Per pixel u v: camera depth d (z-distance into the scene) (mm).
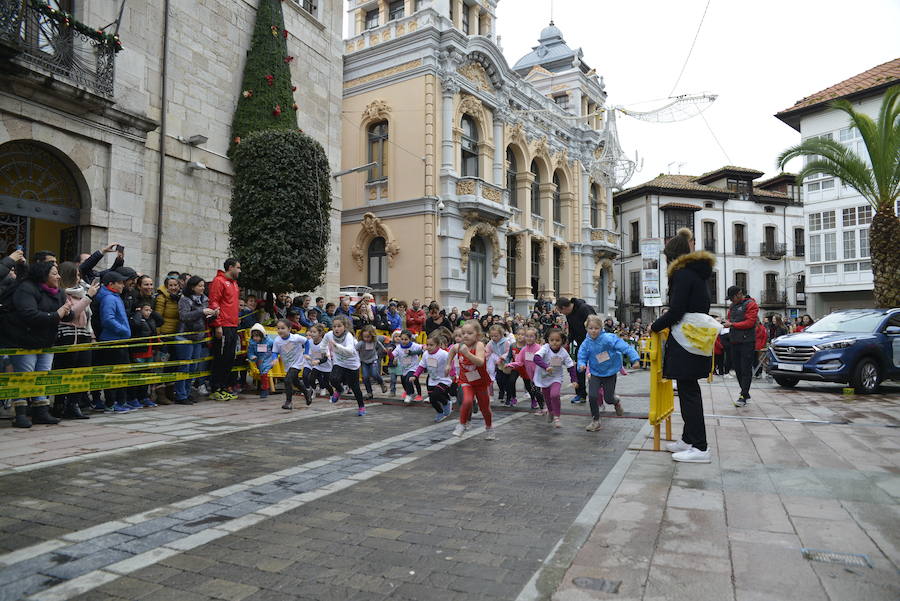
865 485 4547
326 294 17141
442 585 2910
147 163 12359
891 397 10586
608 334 7320
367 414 8711
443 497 4438
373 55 24531
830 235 30109
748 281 43438
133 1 11875
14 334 6867
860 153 27734
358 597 2781
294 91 15898
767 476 4832
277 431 7164
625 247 44781
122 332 8172
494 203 24688
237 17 14680
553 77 33938
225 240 14109
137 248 11766
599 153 34969
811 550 3219
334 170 17688
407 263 23141
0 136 9555
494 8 28406
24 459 5418
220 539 3543
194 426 7344
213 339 9867
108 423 7430
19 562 3176
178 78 13070
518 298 28094
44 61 9844
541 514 4023
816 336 11617
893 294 16672
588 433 7207
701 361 5328
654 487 4508
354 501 4324
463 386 6812
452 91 23594
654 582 2836
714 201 43375
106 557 3250
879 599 2641
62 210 10781
